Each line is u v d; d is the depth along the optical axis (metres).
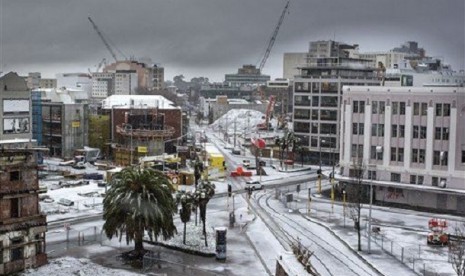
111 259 60.22
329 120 149.75
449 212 93.62
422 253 65.88
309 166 148.12
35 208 57.34
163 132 141.88
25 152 56.09
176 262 59.75
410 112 97.81
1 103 113.31
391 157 100.19
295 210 93.19
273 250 65.38
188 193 66.19
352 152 104.19
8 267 54.22
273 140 188.25
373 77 156.00
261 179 126.12
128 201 59.25
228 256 62.56
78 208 86.88
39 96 146.50
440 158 95.19
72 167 132.12
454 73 161.75
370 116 102.00
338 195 106.81
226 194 106.56
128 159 135.88
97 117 154.50
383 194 100.94
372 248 68.00
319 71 153.12
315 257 63.31
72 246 65.19
